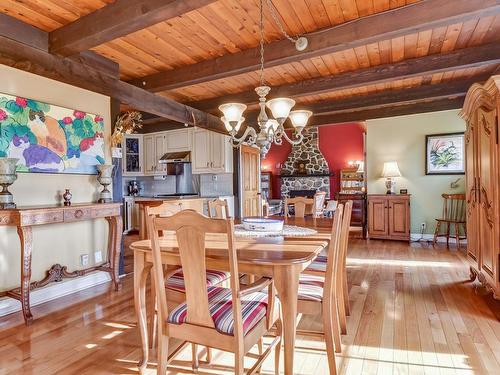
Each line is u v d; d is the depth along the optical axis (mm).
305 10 2500
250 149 6625
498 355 1937
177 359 1982
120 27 2307
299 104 5332
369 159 6207
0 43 2422
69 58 2951
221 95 4832
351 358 1935
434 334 2219
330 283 1728
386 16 2477
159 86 3785
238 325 1350
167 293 1937
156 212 2428
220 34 2900
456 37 3010
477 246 3090
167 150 6754
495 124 2557
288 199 3340
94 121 3510
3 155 2676
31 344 2127
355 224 6496
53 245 3076
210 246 1795
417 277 3557
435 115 5676
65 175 3219
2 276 2676
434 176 5691
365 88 4605
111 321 2492
